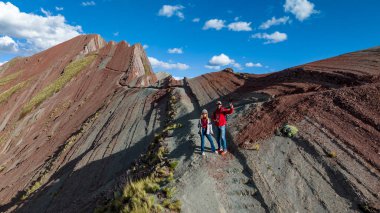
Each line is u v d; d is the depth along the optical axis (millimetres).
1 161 47906
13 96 83312
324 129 13055
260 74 30578
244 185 10914
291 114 14750
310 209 9461
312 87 18188
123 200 10695
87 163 23656
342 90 15594
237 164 12172
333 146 11914
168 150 14789
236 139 14055
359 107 13898
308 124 13656
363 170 10484
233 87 27219
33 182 29078
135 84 52188
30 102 72750
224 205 9984
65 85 73562
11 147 53594
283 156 12070
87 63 83438
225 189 10711
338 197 9672
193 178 11094
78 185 20891
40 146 43375
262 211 9703
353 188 9789
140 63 80500
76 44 108000
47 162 32969
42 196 22828
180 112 23391
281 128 13914
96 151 25344
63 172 26188
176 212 9328
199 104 25188
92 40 107500
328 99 15164
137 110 31922
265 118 15250
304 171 11047
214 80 32688
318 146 12070
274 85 21438
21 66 112562
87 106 50562
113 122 31906
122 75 68250
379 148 11336
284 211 9508
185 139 15289
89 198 15820
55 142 40250
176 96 28484
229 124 15820
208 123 12742
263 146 12977
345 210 9180
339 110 14141
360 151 11359
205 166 11891
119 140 25125
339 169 10688
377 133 12109
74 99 62219
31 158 39594
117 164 20344
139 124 26641
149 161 14922
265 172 11359
